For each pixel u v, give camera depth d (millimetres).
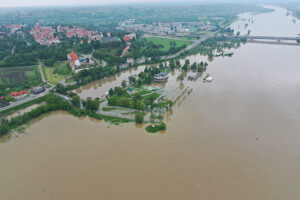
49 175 114375
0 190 106938
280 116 159125
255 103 178875
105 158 123875
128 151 128500
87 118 164875
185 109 171875
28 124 158875
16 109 178875
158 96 195125
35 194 104562
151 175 112312
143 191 103812
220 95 194875
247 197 99812
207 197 100188
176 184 107125
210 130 144875
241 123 151750
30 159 125250
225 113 164625
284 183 106000
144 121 155875
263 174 111250
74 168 118125
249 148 128375
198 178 109938
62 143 137250
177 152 126625
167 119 158625
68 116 168750
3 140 141625
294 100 182125
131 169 116062
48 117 168125
